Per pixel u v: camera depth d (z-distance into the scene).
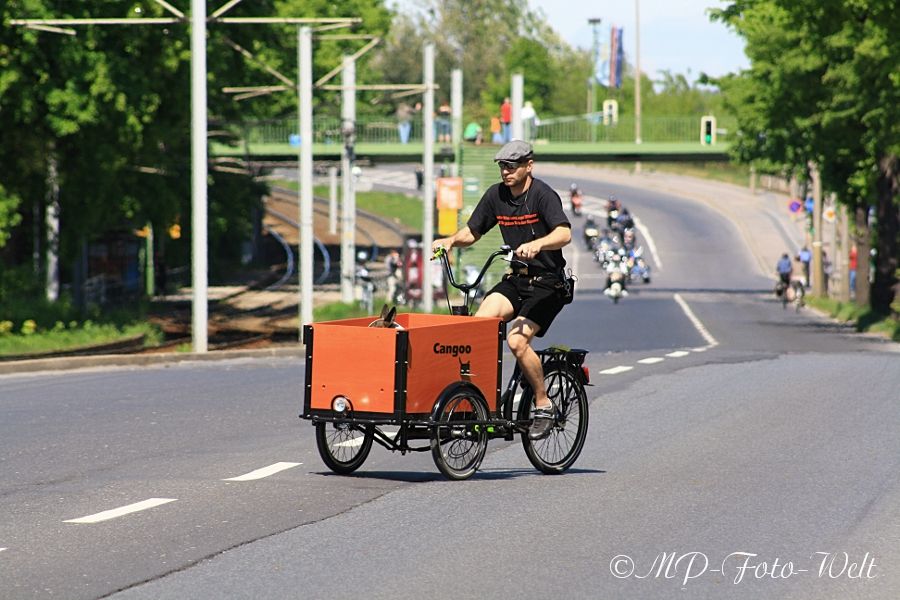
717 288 176.38
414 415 23.05
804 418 33.53
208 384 43.59
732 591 15.97
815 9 82.19
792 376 45.31
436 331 23.17
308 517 20.20
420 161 182.62
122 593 15.64
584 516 20.44
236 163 169.88
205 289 66.50
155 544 18.28
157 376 47.50
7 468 25.44
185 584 16.06
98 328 80.69
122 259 142.38
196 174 66.31
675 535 19.08
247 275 196.12
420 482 23.58
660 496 22.27
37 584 16.06
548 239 23.16
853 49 84.38
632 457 26.95
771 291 167.88
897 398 38.34
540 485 23.33
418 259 127.31
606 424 32.34
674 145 181.25
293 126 178.38
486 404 23.98
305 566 17.00
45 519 20.16
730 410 35.25
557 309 24.16
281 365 55.69
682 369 47.81
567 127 184.75
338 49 192.38
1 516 20.44
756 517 20.48
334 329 23.23
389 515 20.41
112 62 84.25
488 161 141.62
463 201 139.62
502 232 23.70
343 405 23.17
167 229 135.12
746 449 28.08
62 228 95.56
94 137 89.12
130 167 98.56
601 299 146.38
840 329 98.31
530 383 24.12
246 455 27.00
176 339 89.94
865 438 29.80
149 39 87.75
